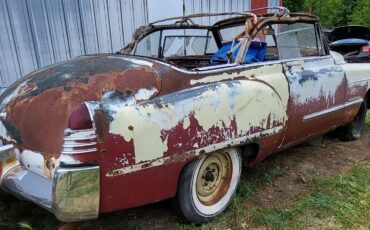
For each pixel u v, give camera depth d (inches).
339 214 115.5
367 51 290.7
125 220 109.0
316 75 138.8
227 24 158.9
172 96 92.0
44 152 83.6
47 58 198.5
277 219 110.7
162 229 104.2
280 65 124.6
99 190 80.4
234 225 108.5
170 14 246.1
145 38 158.4
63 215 78.2
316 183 136.7
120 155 81.4
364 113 192.7
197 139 94.9
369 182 138.8
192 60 165.8
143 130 84.1
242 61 114.0
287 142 131.8
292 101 125.1
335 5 1154.0
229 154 111.5
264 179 138.1
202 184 107.1
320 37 150.9
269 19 121.8
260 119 111.3
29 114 89.5
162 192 93.0
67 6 200.4
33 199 80.9
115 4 218.2
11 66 186.9
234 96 103.3
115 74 90.0
